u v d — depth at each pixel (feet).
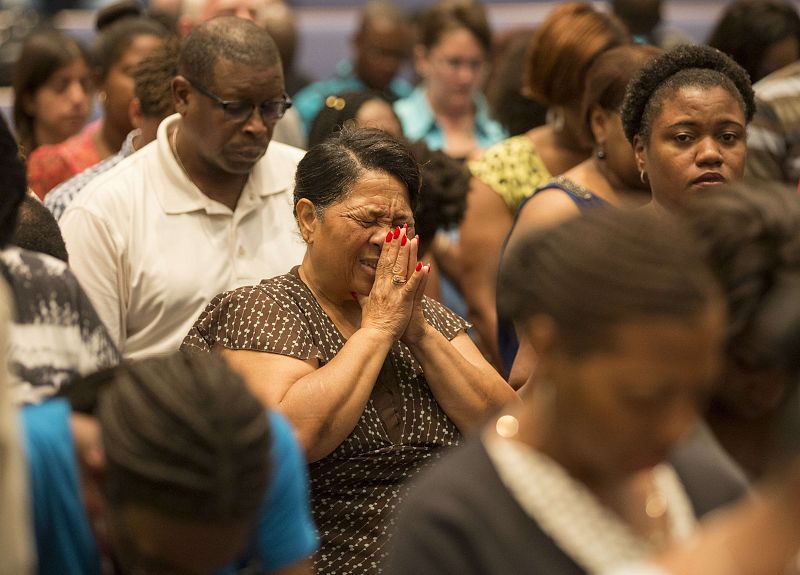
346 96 21.22
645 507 7.85
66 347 9.98
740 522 6.39
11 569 7.75
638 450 7.09
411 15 35.42
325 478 12.68
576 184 16.42
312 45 37.55
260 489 7.87
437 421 13.24
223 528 7.74
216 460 7.66
